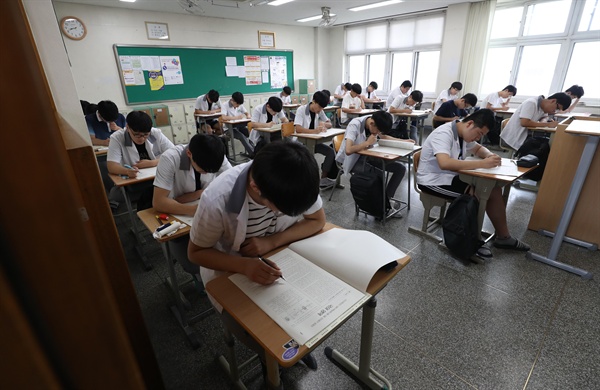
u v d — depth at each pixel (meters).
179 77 6.40
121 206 3.26
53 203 0.13
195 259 0.99
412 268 2.21
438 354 1.55
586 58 5.28
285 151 0.72
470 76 6.34
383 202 2.78
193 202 1.74
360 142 3.04
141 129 2.06
